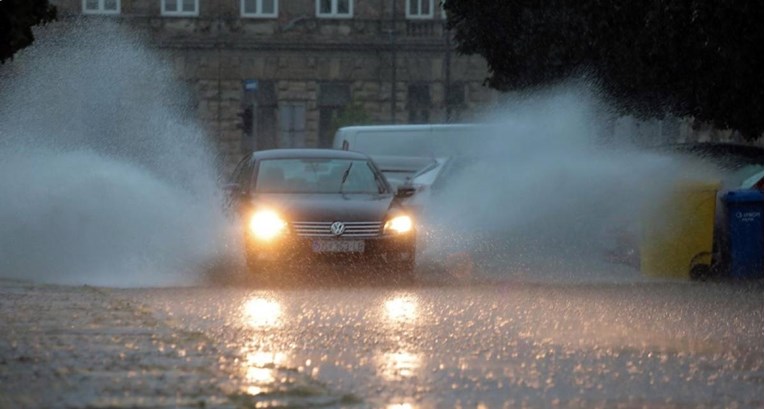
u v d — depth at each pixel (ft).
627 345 88.79
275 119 503.20
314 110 504.02
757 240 144.05
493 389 71.15
